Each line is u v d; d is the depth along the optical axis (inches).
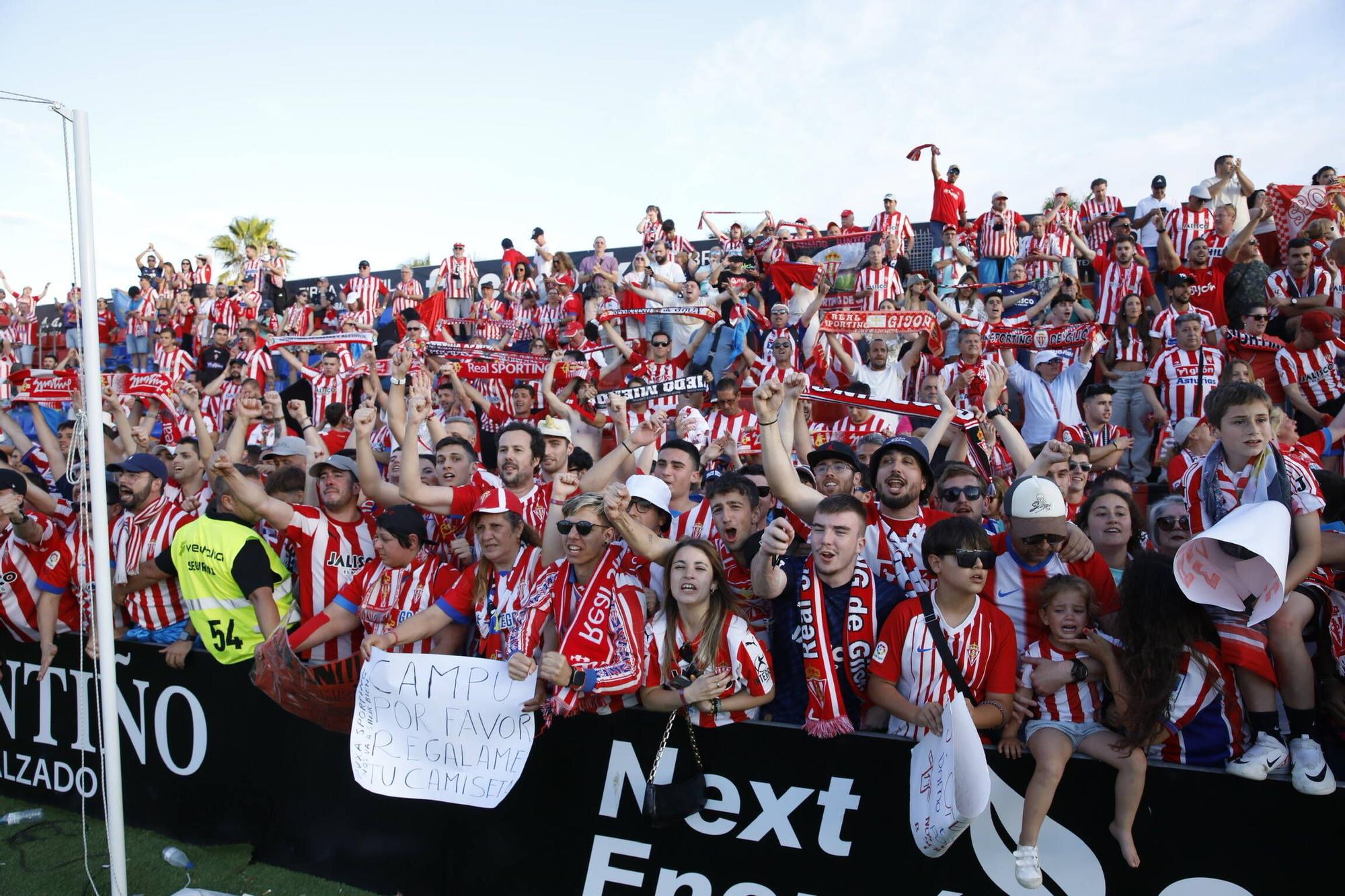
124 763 182.7
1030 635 131.6
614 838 138.5
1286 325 308.3
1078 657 117.7
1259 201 351.6
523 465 189.8
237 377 439.5
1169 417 294.8
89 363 145.6
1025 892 115.7
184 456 227.5
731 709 129.2
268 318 620.1
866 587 132.1
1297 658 110.7
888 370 314.3
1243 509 109.2
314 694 157.0
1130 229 358.0
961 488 160.9
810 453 165.9
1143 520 159.8
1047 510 130.0
